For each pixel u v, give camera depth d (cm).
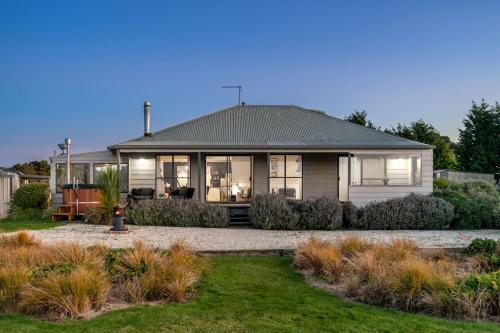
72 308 463
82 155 1630
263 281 637
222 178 1691
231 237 1058
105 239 991
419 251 795
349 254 743
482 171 2761
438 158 2923
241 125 1836
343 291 586
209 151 1516
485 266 688
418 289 513
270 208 1277
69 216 1411
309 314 479
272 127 1817
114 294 546
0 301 491
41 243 838
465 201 1362
